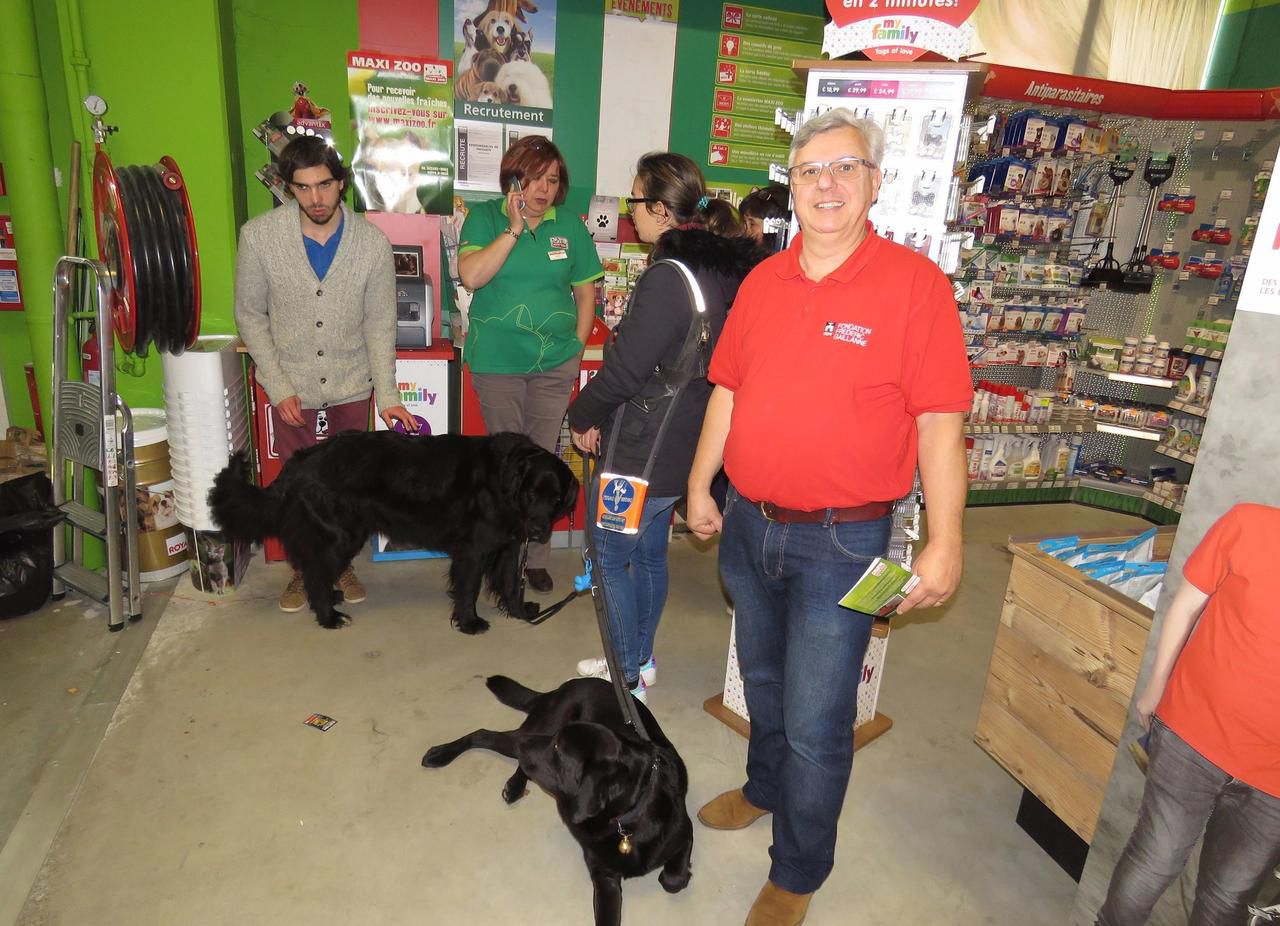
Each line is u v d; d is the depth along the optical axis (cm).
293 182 252
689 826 183
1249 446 129
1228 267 437
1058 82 392
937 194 200
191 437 288
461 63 368
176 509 309
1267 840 126
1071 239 463
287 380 283
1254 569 123
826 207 134
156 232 251
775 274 151
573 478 277
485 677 265
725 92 410
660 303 185
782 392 143
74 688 247
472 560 284
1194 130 444
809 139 137
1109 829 158
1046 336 483
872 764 236
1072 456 494
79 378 316
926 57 211
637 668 229
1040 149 427
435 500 278
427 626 297
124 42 300
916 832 209
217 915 171
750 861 195
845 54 210
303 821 198
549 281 288
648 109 401
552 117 388
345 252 274
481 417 343
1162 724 140
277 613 298
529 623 301
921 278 135
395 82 360
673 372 192
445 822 201
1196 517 139
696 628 310
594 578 186
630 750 170
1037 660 197
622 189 410
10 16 278
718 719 250
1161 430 470
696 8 393
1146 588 181
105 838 189
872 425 139
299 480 273
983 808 220
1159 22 458
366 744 228
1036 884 194
